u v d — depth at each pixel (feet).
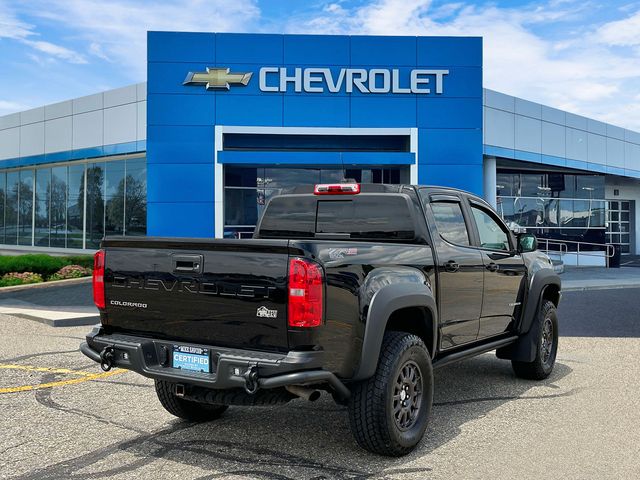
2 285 50.16
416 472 13.75
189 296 14.14
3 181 104.32
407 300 14.88
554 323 23.20
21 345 29.55
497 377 23.08
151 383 22.24
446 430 16.75
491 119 76.02
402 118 68.49
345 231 18.16
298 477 13.48
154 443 15.79
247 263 13.38
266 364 12.75
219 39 67.31
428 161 68.44
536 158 82.94
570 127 89.15
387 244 15.30
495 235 21.15
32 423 17.46
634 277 70.49
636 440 15.80
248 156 66.90
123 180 85.46
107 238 15.57
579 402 19.52
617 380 22.52
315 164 69.67
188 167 66.95
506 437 16.12
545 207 93.76
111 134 82.94
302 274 12.77
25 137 95.40
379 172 74.08
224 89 67.31
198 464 14.30
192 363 14.02
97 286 15.69
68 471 13.88
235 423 17.49
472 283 18.43
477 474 13.61
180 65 67.00
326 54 68.13
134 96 80.18
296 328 12.80
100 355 14.94
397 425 14.67
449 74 68.80
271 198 20.03
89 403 19.58
